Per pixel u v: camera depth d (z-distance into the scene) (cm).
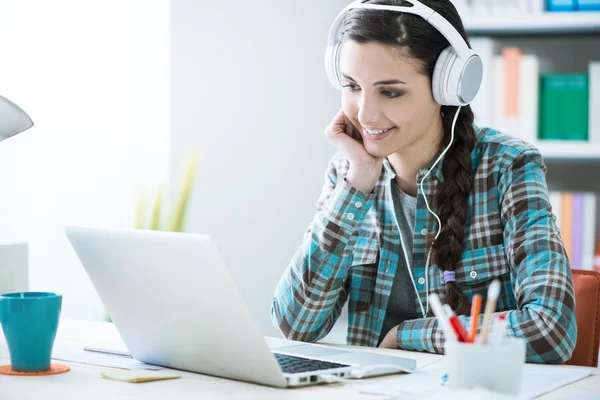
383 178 198
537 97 316
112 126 383
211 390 116
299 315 177
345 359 135
